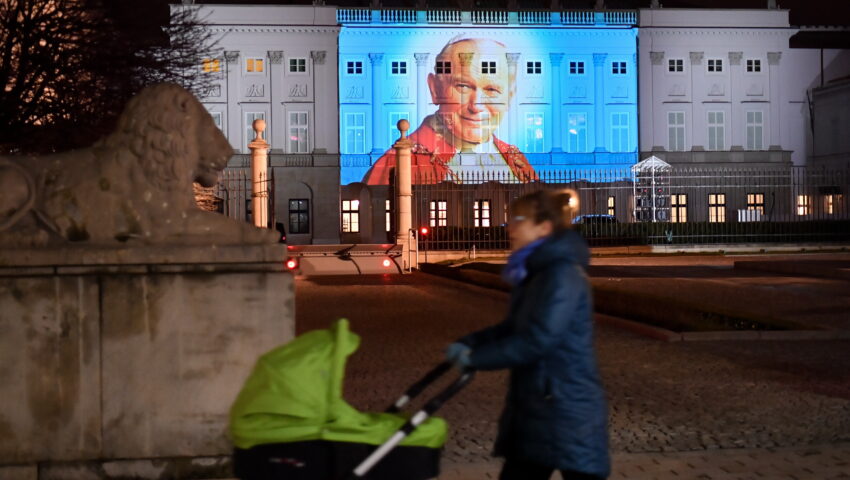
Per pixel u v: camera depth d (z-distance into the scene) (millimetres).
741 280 24797
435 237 40875
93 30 16016
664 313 14500
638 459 6930
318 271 31609
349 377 10438
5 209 6398
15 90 14984
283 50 59969
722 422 8086
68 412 6266
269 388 3766
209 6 59219
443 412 8641
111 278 6312
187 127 6648
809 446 7273
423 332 14422
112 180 6527
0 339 6207
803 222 43250
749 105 63812
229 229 6629
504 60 61625
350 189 60844
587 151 62406
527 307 3986
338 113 60219
